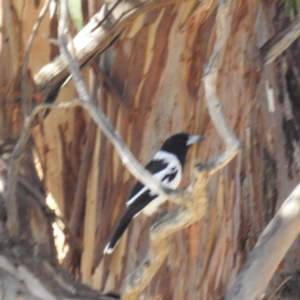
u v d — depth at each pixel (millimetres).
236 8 10625
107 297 8242
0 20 8984
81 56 8992
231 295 8539
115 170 10422
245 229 11789
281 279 12953
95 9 10102
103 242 10438
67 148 10406
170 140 10438
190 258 10898
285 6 11703
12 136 8797
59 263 9297
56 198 10352
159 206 10164
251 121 12195
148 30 10023
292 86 12797
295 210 8688
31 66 9523
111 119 10391
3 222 7980
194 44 10273
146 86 10336
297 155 12562
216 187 11297
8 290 7734
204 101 10672
